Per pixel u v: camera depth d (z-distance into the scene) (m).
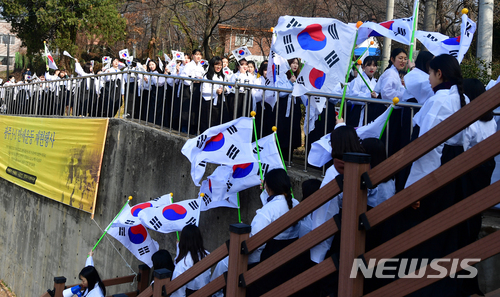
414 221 2.72
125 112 7.48
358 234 2.50
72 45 24.08
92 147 7.73
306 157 4.51
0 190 11.29
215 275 4.00
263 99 4.89
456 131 2.19
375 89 4.52
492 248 2.04
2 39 40.81
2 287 10.34
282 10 18.50
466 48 3.92
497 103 2.07
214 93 6.24
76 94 9.32
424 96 3.66
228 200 4.99
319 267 2.69
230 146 4.42
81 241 7.94
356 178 2.48
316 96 4.42
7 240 10.65
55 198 8.64
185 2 18.92
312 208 2.72
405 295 2.32
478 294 2.80
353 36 3.69
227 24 19.66
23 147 10.19
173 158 6.09
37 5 23.75
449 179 2.18
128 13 27.61
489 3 7.72
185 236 4.18
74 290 5.21
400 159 2.35
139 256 5.58
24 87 11.92
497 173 3.49
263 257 3.48
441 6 12.57
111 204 7.28
